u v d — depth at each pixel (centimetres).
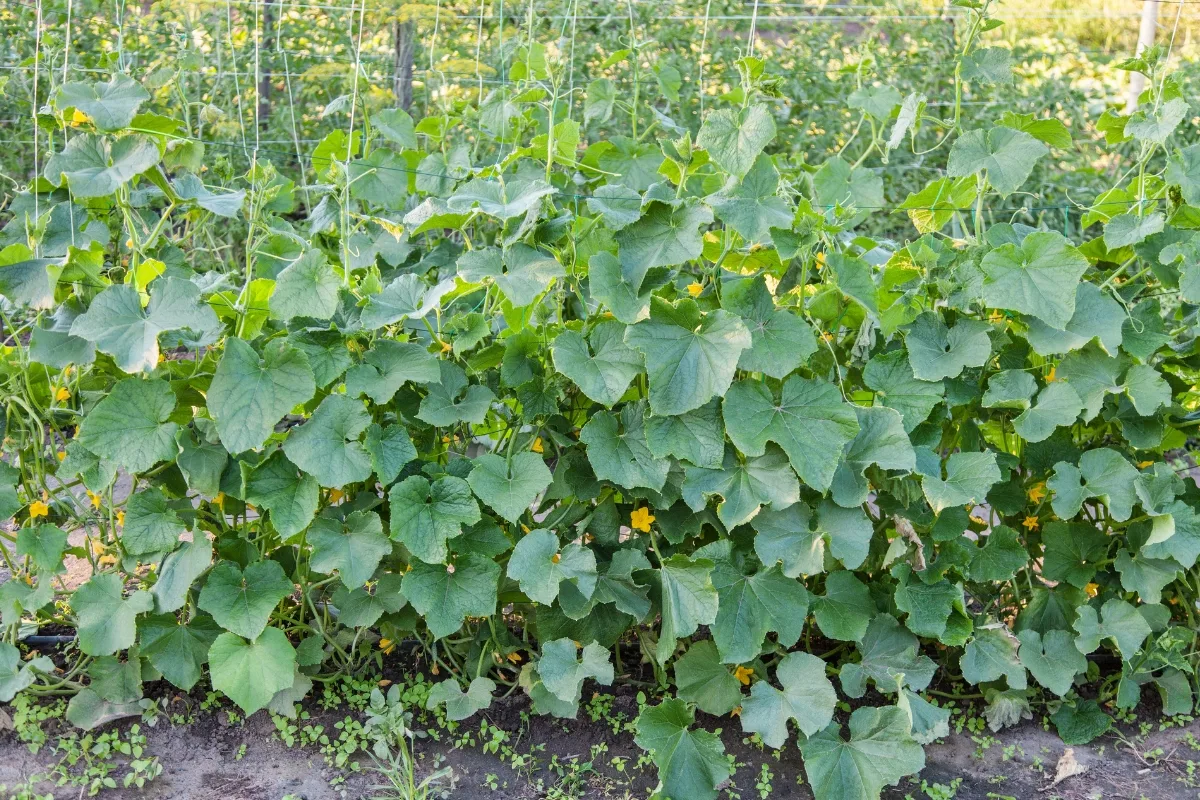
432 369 253
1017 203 610
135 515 262
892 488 274
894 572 270
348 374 253
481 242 345
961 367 270
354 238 340
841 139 619
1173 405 299
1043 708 307
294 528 254
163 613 265
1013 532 283
